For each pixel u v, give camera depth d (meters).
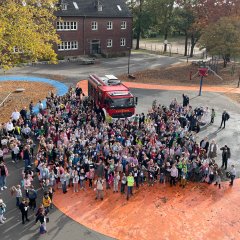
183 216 17.72
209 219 17.55
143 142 22.98
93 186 20.30
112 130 23.95
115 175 19.48
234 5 55.72
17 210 17.66
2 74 46.06
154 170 20.36
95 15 60.66
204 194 19.92
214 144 23.42
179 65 56.09
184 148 22.14
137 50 73.81
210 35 49.31
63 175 19.14
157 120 26.75
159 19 71.69
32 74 46.69
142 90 40.94
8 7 30.38
